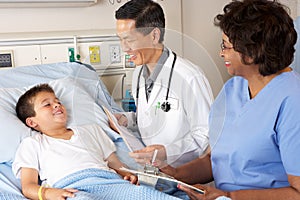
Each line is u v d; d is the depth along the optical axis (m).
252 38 1.05
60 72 2.13
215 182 1.36
